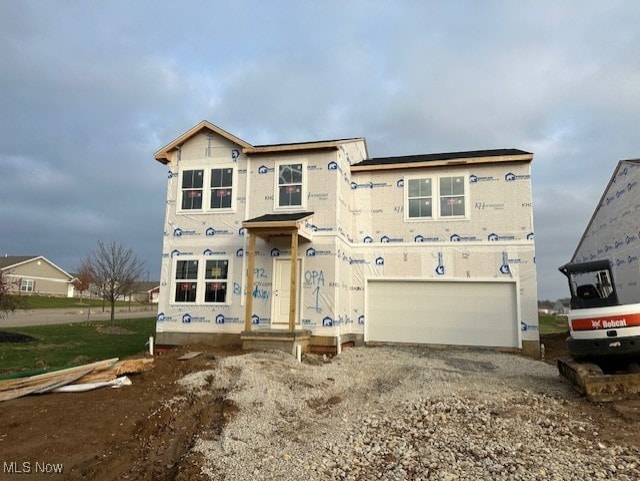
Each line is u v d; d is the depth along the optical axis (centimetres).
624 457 610
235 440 713
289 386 986
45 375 932
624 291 1745
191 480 580
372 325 1684
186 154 1691
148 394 904
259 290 1543
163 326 1606
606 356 917
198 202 1653
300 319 1500
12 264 5938
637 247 1616
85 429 732
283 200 1585
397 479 580
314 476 595
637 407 819
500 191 1622
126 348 1886
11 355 1598
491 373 1194
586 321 941
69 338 2209
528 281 1565
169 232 1659
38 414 787
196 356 1204
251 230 1412
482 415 804
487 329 1587
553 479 555
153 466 640
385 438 728
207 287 1596
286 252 1543
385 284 1697
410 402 908
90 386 932
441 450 664
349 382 1091
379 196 1734
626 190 1714
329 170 1561
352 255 1728
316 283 1508
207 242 1622
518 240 1588
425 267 1659
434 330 1633
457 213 1653
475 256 1620
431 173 1694
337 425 805
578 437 692
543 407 850
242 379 963
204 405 862
